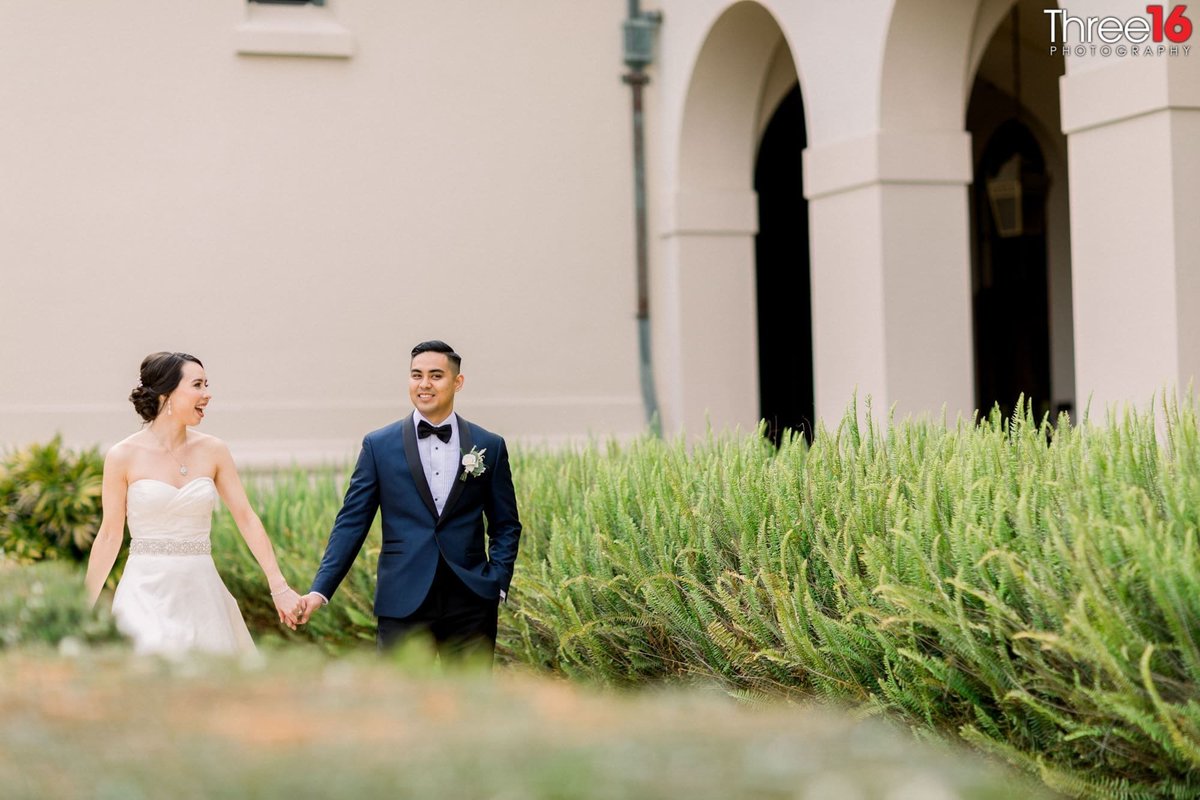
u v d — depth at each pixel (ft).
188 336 31.91
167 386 17.63
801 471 15.69
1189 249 18.84
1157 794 11.24
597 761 5.63
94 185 31.48
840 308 26.71
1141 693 10.89
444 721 6.51
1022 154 34.63
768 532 15.05
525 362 33.65
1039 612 11.79
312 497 25.46
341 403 32.60
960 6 25.03
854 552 13.91
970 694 12.27
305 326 32.48
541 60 33.73
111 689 7.40
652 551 16.17
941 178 25.44
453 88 33.24
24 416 31.04
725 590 15.07
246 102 32.17
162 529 17.47
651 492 17.12
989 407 40.70
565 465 21.20
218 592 17.76
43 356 31.24
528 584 17.31
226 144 32.09
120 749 6.02
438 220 33.22
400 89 32.99
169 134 31.81
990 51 38.06
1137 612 11.33
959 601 11.98
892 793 5.27
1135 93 19.19
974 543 12.50
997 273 40.32
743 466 16.31
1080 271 20.44
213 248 32.04
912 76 25.22
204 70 31.94
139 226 31.68
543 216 33.78
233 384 32.12
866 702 13.16
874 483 14.60
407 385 32.99
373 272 32.86
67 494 23.21
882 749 6.01
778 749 5.90
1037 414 39.75
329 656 21.86
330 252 32.63
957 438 15.42
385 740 6.06
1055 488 12.83
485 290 33.47
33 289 31.19
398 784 5.38
